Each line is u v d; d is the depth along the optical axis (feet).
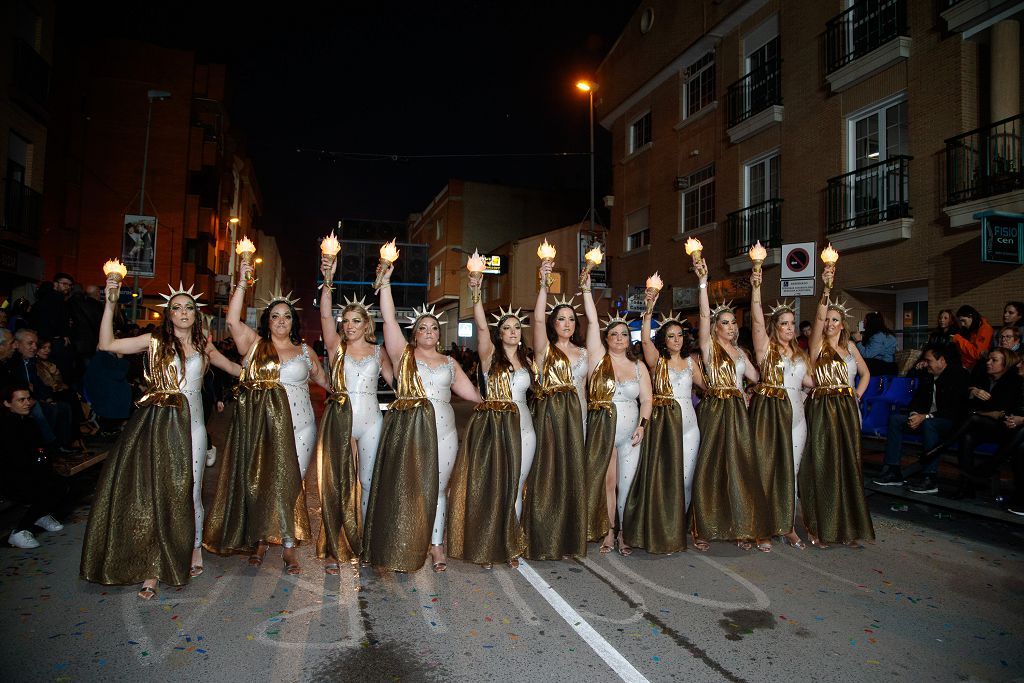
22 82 50.03
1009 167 31.12
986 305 32.35
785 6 46.26
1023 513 20.56
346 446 15.40
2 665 10.52
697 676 10.58
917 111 36.06
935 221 34.96
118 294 14.32
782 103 46.21
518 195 121.80
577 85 69.67
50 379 25.08
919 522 20.57
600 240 70.95
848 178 40.86
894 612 13.35
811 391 18.63
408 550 14.55
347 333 15.49
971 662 11.24
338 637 11.78
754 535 16.90
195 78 108.58
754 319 18.22
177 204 97.86
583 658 11.13
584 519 16.07
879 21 38.91
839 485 17.78
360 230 47.44
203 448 14.76
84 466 24.62
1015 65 31.76
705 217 55.57
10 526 18.65
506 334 15.97
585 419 17.20
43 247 83.41
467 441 16.01
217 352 15.06
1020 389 21.36
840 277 40.93
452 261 118.01
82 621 12.29
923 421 24.07
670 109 60.03
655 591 14.34
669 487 16.83
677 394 17.46
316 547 16.07
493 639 11.80
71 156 90.94
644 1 62.80
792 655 11.37
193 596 13.61
